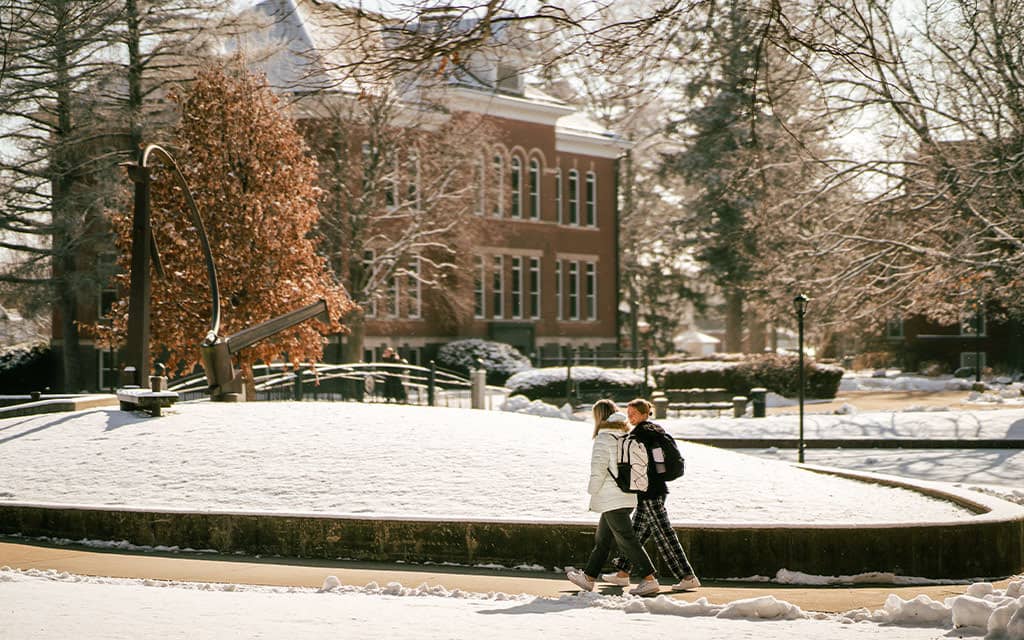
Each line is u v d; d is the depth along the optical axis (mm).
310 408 16547
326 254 40094
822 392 42562
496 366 46875
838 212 30734
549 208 56906
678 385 43281
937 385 49031
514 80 53688
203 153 26344
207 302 25875
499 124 52781
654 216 81312
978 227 29078
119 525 12484
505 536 11289
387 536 11594
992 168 27266
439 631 7211
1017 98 26484
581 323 59188
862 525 10867
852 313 32250
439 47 8789
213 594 9062
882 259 30812
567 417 31828
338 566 11258
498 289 54469
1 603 8320
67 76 38406
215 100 26688
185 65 36125
